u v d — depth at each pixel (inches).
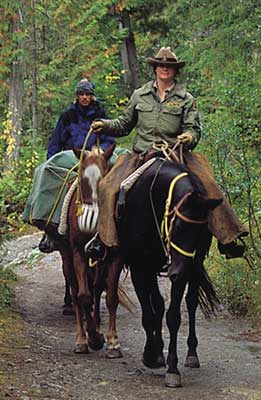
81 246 348.5
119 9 1098.7
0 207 609.9
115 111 1063.0
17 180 802.2
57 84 1038.4
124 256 327.6
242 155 470.0
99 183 332.5
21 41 912.9
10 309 458.3
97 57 1048.8
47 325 425.7
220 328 418.6
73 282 370.3
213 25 723.4
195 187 295.0
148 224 310.5
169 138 330.3
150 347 326.6
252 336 398.6
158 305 331.3
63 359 341.4
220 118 479.5
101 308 477.4
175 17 984.3
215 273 485.7
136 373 320.8
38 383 297.3
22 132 943.0
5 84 948.0
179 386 299.4
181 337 398.6
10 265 612.4
